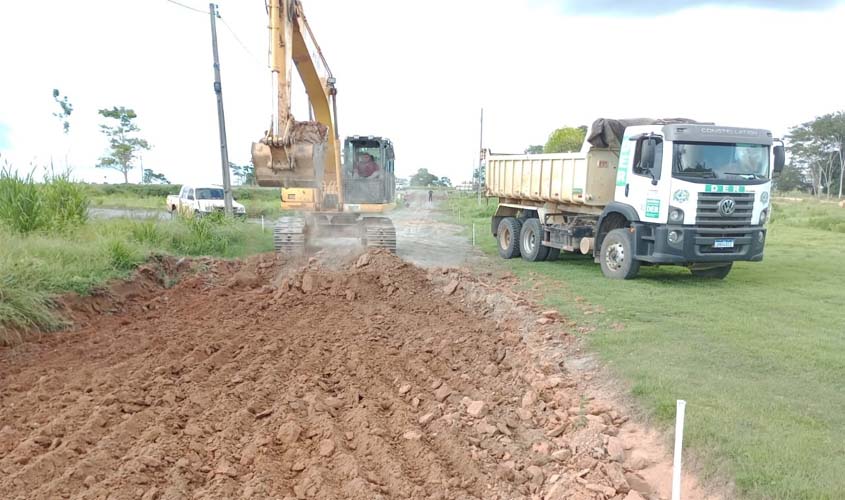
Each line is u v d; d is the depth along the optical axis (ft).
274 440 16.55
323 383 20.74
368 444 16.19
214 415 17.97
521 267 44.50
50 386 20.18
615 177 41.93
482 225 87.04
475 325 27.94
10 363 22.39
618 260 38.63
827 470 13.37
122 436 16.46
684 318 27.14
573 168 42.96
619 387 18.94
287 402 18.62
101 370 21.52
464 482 14.55
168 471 14.67
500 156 54.29
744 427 15.52
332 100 48.70
